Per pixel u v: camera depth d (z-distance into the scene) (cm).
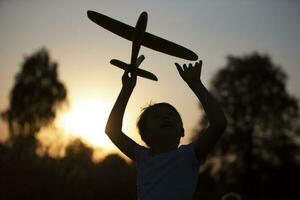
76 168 2594
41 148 2583
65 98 4253
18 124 4119
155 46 375
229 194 776
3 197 2270
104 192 2625
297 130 4444
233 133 4397
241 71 4472
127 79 379
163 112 363
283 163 4381
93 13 370
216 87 4497
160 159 349
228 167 4253
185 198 335
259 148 4391
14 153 2419
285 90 4488
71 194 2494
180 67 347
